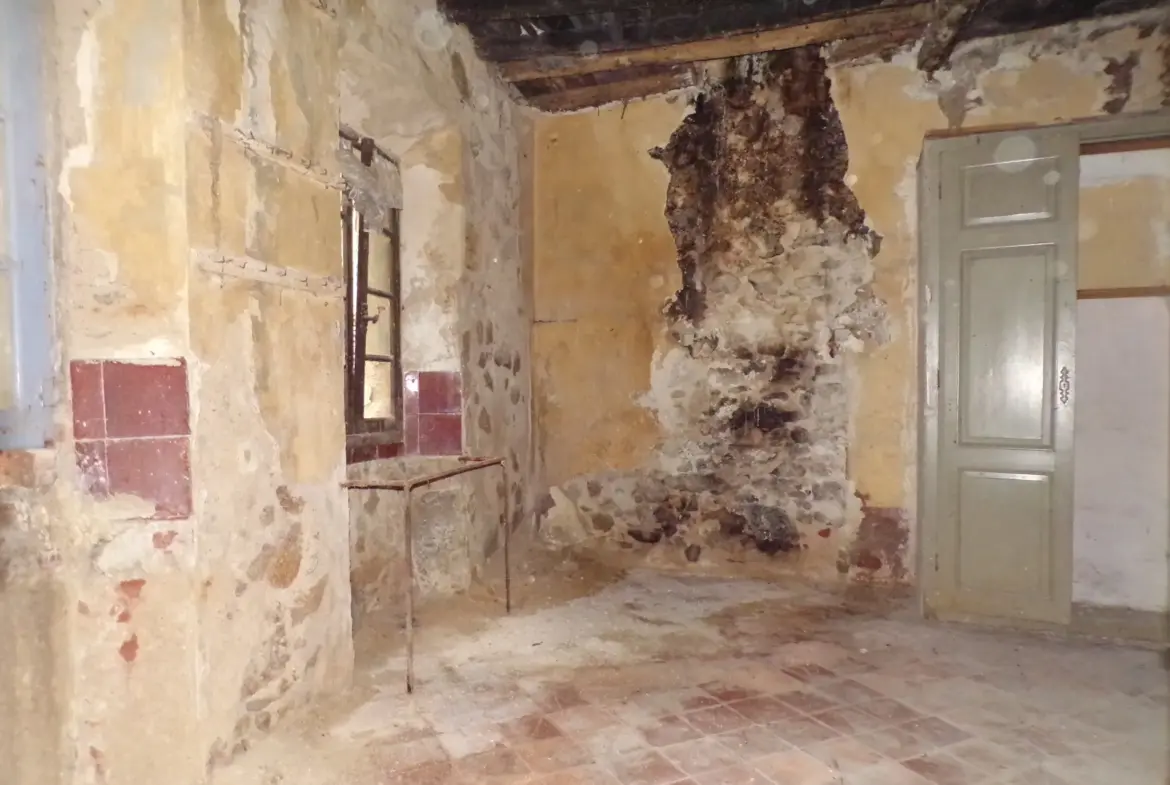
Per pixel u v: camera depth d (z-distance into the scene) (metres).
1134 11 3.20
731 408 3.91
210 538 1.91
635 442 4.10
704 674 2.63
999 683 2.56
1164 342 3.28
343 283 2.53
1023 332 3.04
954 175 3.12
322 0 2.36
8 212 1.69
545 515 4.27
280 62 2.17
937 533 3.21
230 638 1.99
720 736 2.18
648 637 2.99
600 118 4.12
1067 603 3.03
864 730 2.22
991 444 3.11
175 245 1.83
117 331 1.82
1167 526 3.29
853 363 3.69
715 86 3.88
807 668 2.68
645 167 4.04
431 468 3.36
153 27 1.81
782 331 3.81
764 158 3.81
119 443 1.82
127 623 1.84
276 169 2.15
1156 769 2.01
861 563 3.71
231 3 1.97
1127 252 3.31
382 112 3.14
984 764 2.04
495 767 2.00
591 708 2.35
